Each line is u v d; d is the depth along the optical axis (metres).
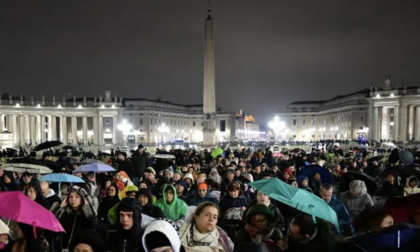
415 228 3.99
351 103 128.38
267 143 82.75
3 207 6.04
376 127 106.81
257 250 4.45
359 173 13.02
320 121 164.88
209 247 5.74
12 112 100.81
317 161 21.77
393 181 12.55
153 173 14.18
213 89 48.38
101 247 4.86
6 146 70.69
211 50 47.44
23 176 13.02
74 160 28.44
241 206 9.76
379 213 5.37
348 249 4.01
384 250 3.92
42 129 108.81
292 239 5.20
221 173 17.09
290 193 7.23
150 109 134.88
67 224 7.45
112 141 118.81
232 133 167.00
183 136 158.50
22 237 6.40
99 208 9.91
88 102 115.38
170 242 4.90
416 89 100.12
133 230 6.56
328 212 6.82
